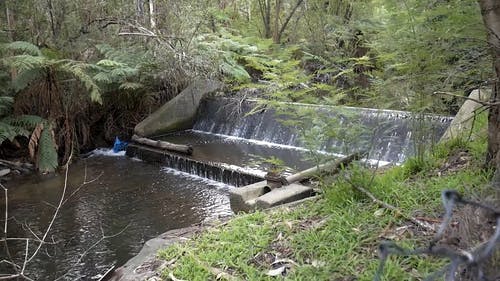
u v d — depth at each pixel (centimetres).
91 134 1016
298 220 353
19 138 919
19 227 584
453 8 347
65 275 459
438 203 319
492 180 296
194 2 1088
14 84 834
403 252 120
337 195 366
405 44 378
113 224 588
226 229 366
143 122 999
